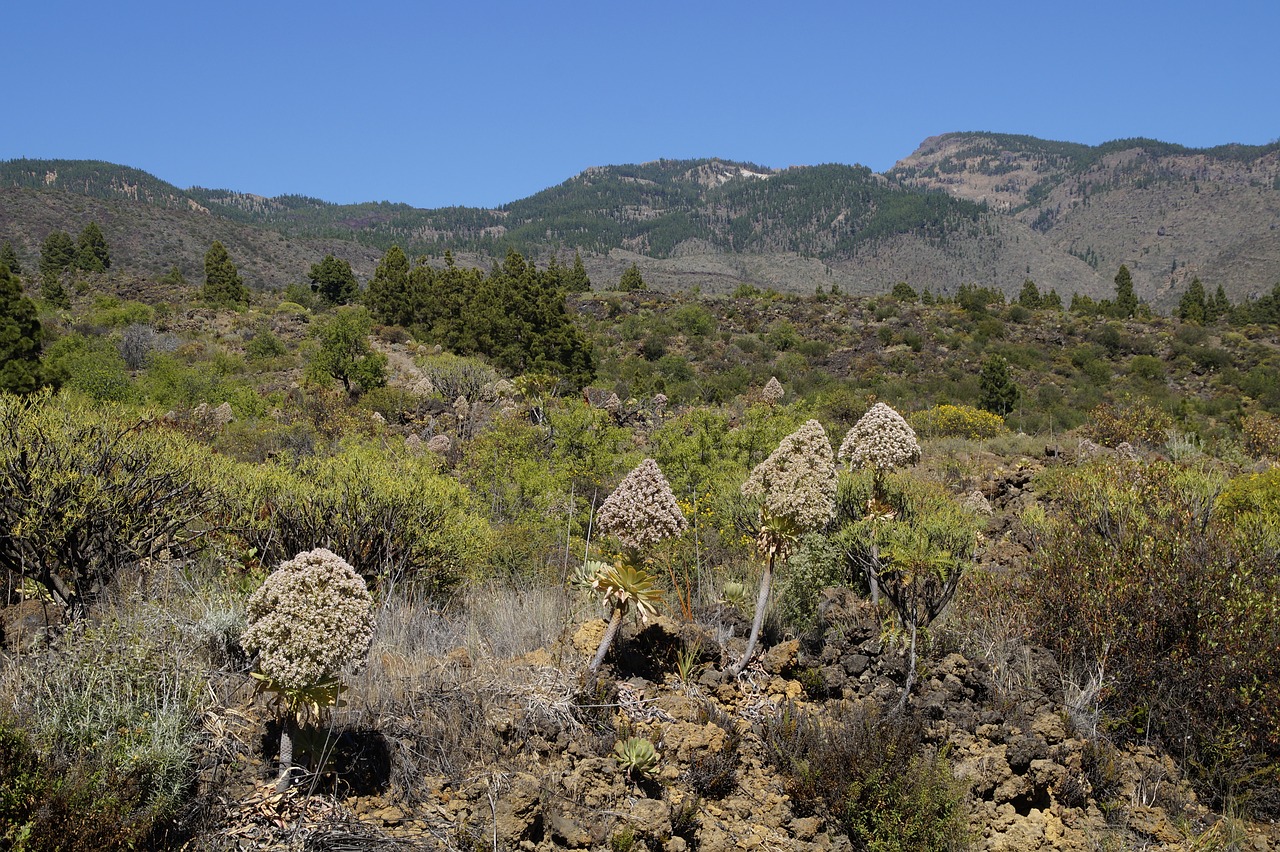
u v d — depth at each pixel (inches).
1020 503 448.8
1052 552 269.4
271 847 136.5
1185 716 215.9
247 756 154.2
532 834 149.6
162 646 168.7
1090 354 2092.8
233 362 1315.2
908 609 237.9
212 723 158.1
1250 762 205.9
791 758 182.1
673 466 423.5
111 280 2704.2
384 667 189.0
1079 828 185.5
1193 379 1973.4
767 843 165.8
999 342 2223.2
